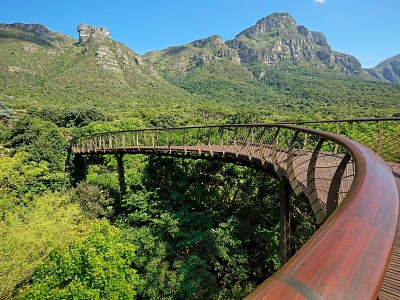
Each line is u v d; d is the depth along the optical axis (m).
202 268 9.24
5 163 14.59
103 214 13.87
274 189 11.71
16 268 7.79
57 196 13.29
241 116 37.22
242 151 7.99
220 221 12.12
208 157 9.42
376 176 1.04
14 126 21.88
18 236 8.45
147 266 9.20
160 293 8.60
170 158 14.15
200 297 8.57
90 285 7.46
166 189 13.89
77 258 7.77
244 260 10.16
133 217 11.80
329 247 0.60
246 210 12.47
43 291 7.13
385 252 0.60
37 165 18.36
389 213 0.77
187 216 11.08
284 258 5.23
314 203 3.20
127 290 7.83
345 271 0.52
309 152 7.71
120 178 14.66
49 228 9.19
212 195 13.43
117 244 8.65
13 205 12.08
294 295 0.44
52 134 21.34
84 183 15.94
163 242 10.01
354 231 0.66
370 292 0.48
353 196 0.86
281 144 12.59
